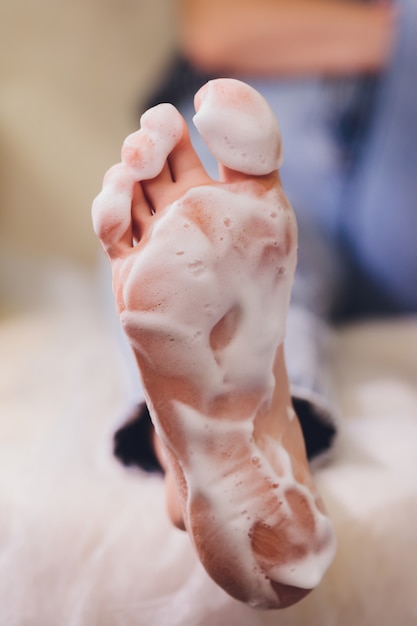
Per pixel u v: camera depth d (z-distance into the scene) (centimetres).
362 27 106
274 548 45
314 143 92
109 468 56
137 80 112
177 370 45
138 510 53
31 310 101
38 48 111
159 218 44
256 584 45
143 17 115
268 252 45
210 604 49
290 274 46
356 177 90
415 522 51
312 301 66
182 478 46
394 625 49
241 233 45
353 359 76
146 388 45
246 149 45
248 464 45
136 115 110
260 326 45
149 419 53
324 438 53
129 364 57
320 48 107
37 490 55
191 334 44
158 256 44
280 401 47
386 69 96
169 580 50
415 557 50
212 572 46
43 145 106
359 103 94
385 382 69
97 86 111
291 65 109
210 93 45
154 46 115
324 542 46
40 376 74
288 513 45
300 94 96
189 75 112
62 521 53
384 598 49
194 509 45
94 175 105
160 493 54
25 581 51
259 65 111
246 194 45
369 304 92
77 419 63
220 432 45
